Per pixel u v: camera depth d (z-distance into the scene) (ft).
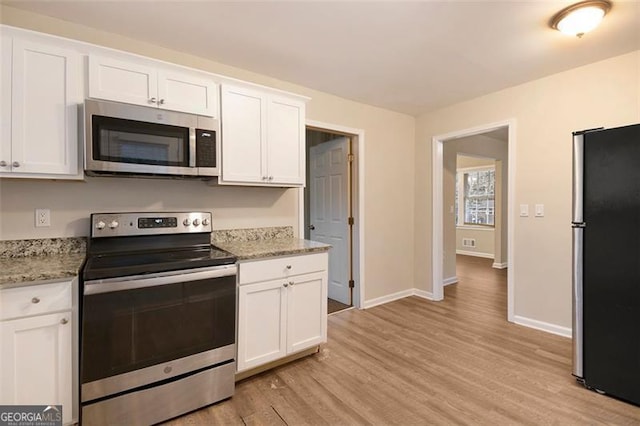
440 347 8.63
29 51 5.40
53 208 6.46
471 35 7.11
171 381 5.79
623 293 6.13
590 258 6.52
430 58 8.25
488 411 5.95
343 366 7.63
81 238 6.72
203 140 6.92
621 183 6.11
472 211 24.49
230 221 8.71
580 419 5.70
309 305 7.82
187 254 6.73
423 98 11.32
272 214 9.49
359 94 10.89
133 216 6.71
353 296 12.14
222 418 5.82
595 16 6.08
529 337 9.22
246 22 6.61
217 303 6.26
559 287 9.37
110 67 6.03
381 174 12.47
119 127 5.98
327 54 8.05
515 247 10.29
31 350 4.77
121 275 5.27
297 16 6.39
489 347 8.61
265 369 7.43
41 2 5.92
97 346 5.11
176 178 7.53
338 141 12.50
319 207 13.51
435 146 12.79
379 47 7.66
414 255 13.71
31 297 4.75
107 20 6.55
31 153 5.44
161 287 5.64
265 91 7.98
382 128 12.46
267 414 5.92
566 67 8.85
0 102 5.20
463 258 22.85
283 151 8.33
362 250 11.87
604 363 6.37
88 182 6.81
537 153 9.74
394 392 6.57
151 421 5.59
